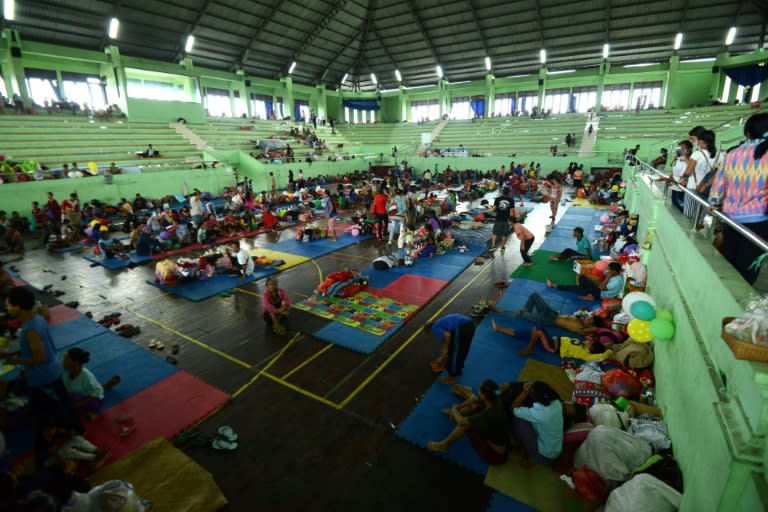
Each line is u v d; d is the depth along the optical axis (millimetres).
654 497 2941
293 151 29531
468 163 29938
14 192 15219
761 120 3363
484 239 12156
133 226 14539
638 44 27672
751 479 2100
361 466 3865
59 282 9258
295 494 3580
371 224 13273
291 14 27547
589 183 21500
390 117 42688
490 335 6184
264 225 14453
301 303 7609
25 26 20547
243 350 6008
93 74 24875
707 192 5133
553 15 26812
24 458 3967
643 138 26031
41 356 3746
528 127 32531
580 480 3377
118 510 2896
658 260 5816
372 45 34031
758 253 3420
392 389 5027
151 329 6738
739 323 2137
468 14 28344
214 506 3400
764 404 2096
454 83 37469
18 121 19344
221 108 32375
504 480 3641
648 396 4516
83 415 4473
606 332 5590
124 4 21438
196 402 4785
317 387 5102
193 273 8953
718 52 26938
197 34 26172
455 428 4219
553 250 10844
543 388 3691
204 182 22031
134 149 21828
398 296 7828
